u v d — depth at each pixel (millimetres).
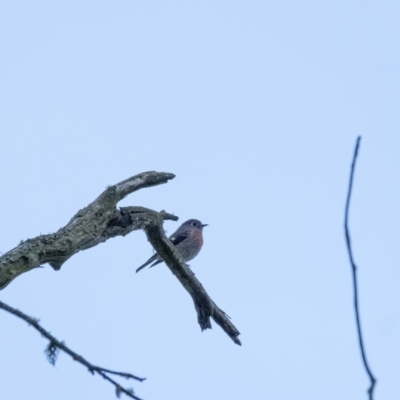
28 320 6766
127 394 6547
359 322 5504
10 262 9688
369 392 5309
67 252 10633
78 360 6660
